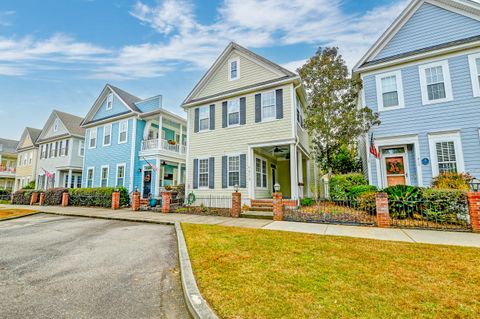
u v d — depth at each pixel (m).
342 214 8.57
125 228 8.12
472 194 6.46
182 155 19.62
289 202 11.15
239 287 3.15
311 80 11.31
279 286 3.15
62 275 4.02
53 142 24.64
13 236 7.07
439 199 7.16
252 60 13.66
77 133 23.23
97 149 20.34
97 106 21.42
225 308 2.64
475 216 6.35
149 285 3.61
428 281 3.27
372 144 10.62
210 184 13.68
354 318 2.42
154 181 16.88
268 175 15.58
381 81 11.07
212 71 14.90
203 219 9.37
